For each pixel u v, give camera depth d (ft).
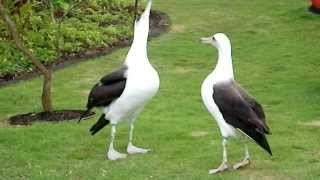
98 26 60.44
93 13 64.03
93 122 34.04
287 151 28.86
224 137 25.76
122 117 28.22
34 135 31.48
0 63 48.14
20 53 49.65
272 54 52.19
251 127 24.47
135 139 31.04
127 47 55.67
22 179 25.66
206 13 70.13
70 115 35.19
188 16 68.44
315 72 46.14
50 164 27.45
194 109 37.01
